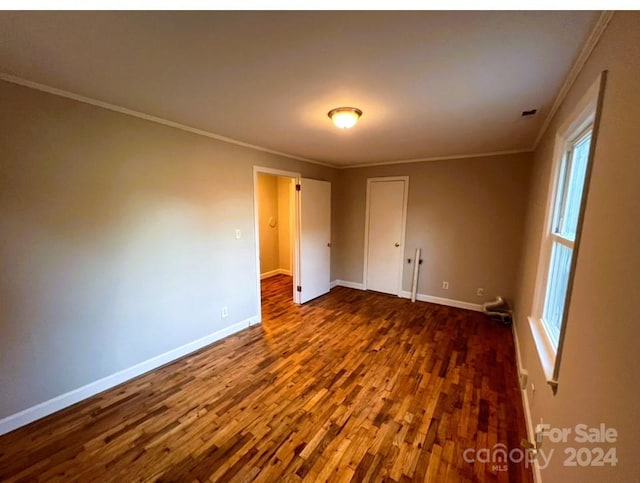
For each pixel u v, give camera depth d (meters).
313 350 2.85
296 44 1.28
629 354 0.70
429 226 4.22
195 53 1.36
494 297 3.81
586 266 1.07
